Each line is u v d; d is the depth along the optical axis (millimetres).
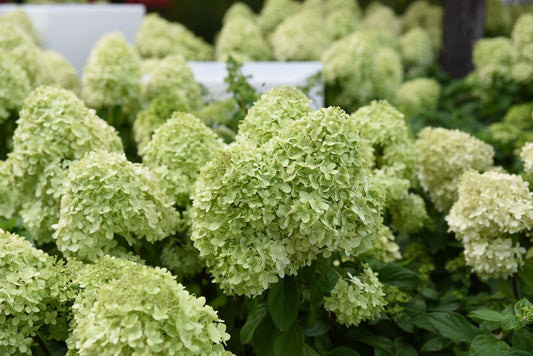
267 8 2424
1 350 706
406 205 1021
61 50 2012
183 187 879
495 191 840
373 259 906
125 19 2146
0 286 702
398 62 1730
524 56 1757
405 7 3812
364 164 749
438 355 842
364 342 846
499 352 738
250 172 709
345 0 2793
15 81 1137
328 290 807
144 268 655
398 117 1035
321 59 1690
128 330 596
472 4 2334
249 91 1121
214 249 732
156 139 913
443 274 1085
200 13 3717
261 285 723
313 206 699
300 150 719
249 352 883
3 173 938
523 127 1555
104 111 1271
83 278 691
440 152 1024
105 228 759
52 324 758
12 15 1902
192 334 617
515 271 849
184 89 1269
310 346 835
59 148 864
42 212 875
